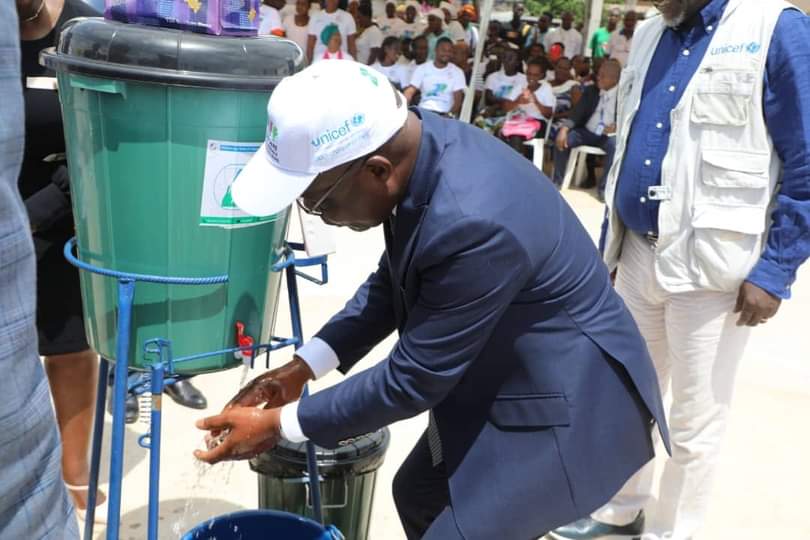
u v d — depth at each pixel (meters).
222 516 1.91
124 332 1.62
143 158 1.57
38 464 1.02
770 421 3.62
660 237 2.23
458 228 1.45
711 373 2.29
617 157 2.38
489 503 1.67
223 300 1.72
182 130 1.55
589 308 1.67
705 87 2.11
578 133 7.84
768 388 3.96
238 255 1.70
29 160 2.16
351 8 8.71
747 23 2.06
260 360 3.77
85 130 1.59
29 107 2.08
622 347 1.71
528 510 1.67
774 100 2.04
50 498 1.04
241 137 1.61
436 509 1.85
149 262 1.64
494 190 1.49
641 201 2.28
